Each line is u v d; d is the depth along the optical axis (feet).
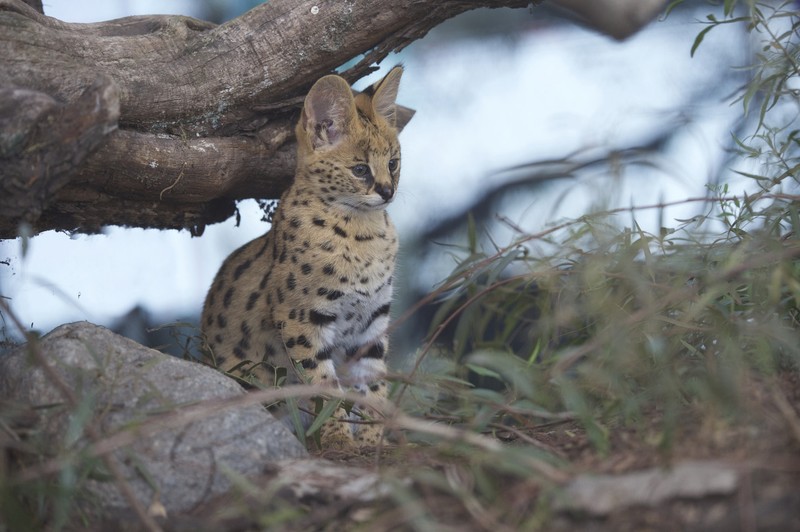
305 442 25.73
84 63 25.17
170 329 36.78
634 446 19.11
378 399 29.43
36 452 19.45
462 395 23.17
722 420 18.75
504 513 16.98
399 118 36.88
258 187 32.09
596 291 23.59
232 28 27.99
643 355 22.29
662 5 42.29
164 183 26.84
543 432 23.29
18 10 24.22
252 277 32.32
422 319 45.70
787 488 15.65
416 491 18.35
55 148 21.31
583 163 41.06
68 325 23.56
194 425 20.72
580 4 41.42
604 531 15.87
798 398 19.40
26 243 20.47
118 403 20.94
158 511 18.93
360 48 29.17
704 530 15.33
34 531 18.53
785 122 39.19
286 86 29.43
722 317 21.72
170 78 26.89
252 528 18.24
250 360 29.01
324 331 31.14
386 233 32.53
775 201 25.76
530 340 30.30
